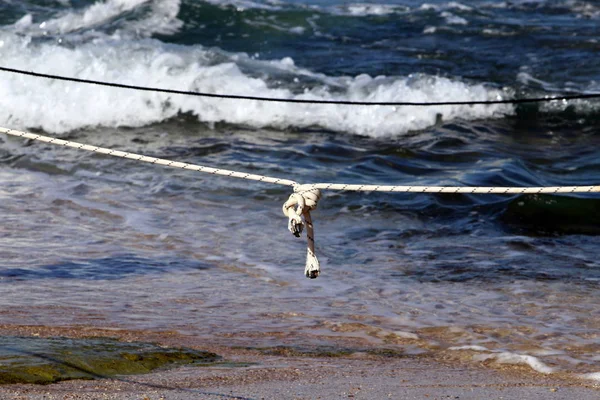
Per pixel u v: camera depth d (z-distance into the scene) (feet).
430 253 91.66
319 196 41.47
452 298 76.95
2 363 52.06
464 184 118.32
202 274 82.94
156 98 152.87
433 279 82.79
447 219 104.73
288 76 169.17
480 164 129.49
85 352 55.88
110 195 110.01
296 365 57.88
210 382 52.19
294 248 92.38
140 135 143.54
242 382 52.60
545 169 130.31
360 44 200.03
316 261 41.24
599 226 102.99
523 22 221.87
